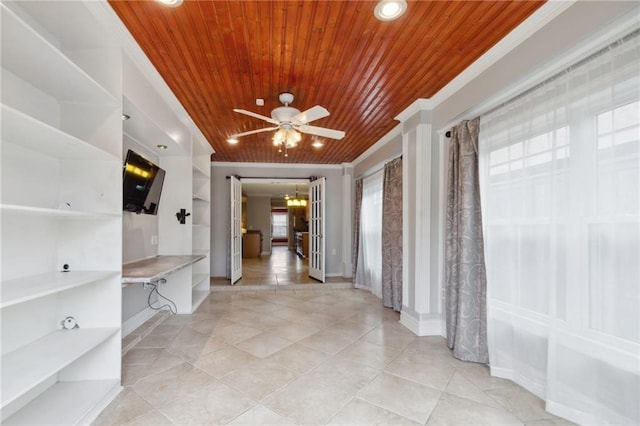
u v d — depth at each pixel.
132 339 3.01
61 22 1.79
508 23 1.97
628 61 1.57
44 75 1.69
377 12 1.81
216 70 2.54
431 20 1.92
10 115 1.28
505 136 2.38
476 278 2.62
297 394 2.13
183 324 3.60
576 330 1.78
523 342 2.22
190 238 3.97
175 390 2.16
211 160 6.31
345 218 6.57
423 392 2.17
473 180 2.64
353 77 2.67
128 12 1.83
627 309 1.57
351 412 1.93
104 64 2.04
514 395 2.12
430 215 3.23
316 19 1.90
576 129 1.80
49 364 1.56
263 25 1.96
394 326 3.57
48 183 1.93
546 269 2.06
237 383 2.27
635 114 1.54
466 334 2.64
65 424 1.63
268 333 3.33
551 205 1.95
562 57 1.84
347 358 2.71
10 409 1.71
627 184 1.57
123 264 2.99
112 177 2.04
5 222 1.67
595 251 1.71
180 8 1.80
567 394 1.83
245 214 12.10
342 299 4.86
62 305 2.04
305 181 6.69
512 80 2.14
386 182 4.49
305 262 9.12
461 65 2.49
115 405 1.96
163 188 3.94
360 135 4.45
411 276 3.46
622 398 1.58
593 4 1.61
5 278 1.68
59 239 2.03
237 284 5.68
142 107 2.41
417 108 3.26
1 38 1.36
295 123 2.88
